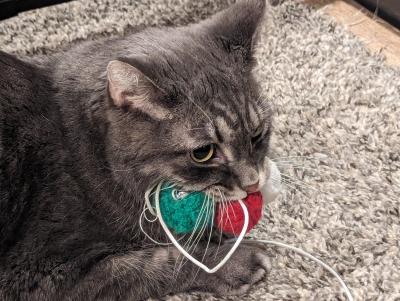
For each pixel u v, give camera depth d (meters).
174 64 0.30
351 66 0.50
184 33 0.33
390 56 0.52
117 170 0.31
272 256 0.37
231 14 0.33
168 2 0.56
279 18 0.55
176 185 0.32
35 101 0.33
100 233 0.33
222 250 0.36
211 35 0.32
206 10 0.56
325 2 0.58
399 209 0.39
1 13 0.55
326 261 0.36
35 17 0.55
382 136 0.44
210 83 0.30
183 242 0.35
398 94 0.47
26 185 0.32
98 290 0.33
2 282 0.32
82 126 0.32
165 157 0.30
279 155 0.43
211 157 0.30
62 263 0.32
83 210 0.32
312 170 0.42
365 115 0.46
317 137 0.44
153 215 0.33
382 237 0.38
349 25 0.56
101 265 0.33
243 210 0.32
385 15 0.55
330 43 0.52
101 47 0.34
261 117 0.31
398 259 0.36
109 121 0.30
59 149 0.32
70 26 0.54
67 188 0.32
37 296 0.32
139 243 0.35
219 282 0.35
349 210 0.39
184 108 0.29
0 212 0.32
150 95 0.28
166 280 0.34
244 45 0.32
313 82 0.49
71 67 0.34
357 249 0.37
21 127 0.32
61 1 0.56
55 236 0.32
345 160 0.43
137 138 0.30
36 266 0.32
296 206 0.40
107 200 0.33
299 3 0.56
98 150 0.31
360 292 0.35
